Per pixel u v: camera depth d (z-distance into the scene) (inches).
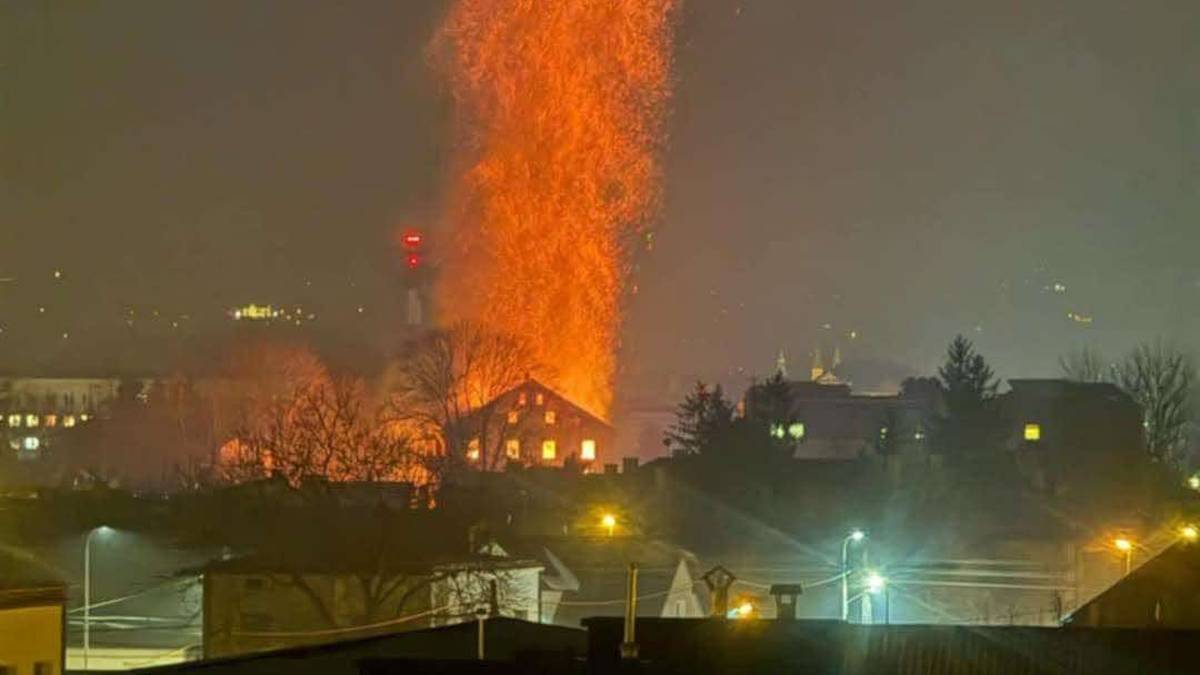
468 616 2348.7
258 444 3882.9
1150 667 1000.9
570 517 3312.0
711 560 2977.4
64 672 1330.0
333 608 2429.9
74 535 2842.0
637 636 1011.9
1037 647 1019.9
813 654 997.2
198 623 2551.7
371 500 2965.1
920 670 993.5
